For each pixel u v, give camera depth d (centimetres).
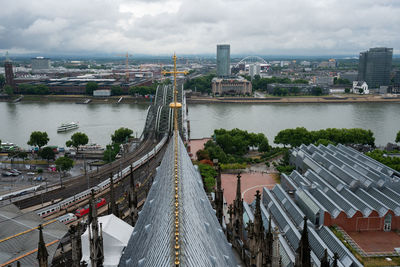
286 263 13788
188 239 5584
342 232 17812
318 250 15650
